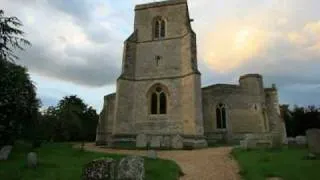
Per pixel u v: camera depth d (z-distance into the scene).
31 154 14.46
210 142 33.25
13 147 23.12
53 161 16.23
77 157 18.22
